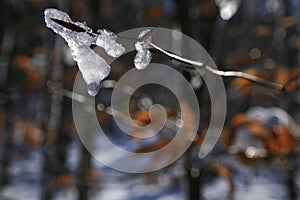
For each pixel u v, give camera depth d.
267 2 11.30
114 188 11.55
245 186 9.44
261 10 11.35
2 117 8.92
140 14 7.28
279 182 8.80
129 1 10.69
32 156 9.48
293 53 9.05
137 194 11.14
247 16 9.23
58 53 6.77
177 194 10.96
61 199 7.77
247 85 3.51
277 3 10.02
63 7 5.86
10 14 9.49
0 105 8.31
